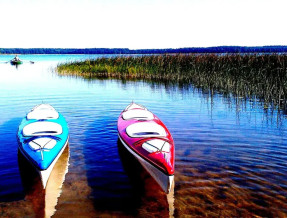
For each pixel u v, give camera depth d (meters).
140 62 24.98
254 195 4.81
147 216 4.24
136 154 5.63
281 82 13.24
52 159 5.26
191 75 19.84
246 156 6.37
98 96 13.96
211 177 5.42
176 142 7.26
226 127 8.53
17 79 21.45
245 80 14.84
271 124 8.80
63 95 14.20
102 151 6.75
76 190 4.95
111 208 4.43
